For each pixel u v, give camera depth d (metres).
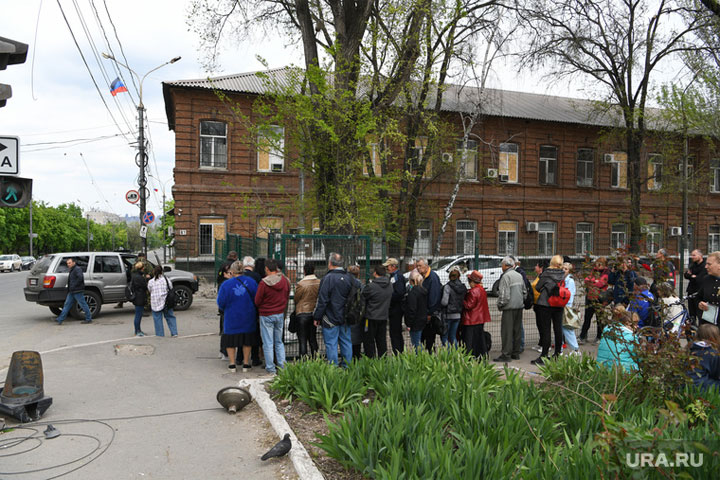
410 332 8.06
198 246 22.78
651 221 30.34
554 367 6.03
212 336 10.42
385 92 12.30
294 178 23.75
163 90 23.30
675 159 25.14
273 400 5.83
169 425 5.27
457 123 26.42
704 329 5.03
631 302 5.05
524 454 3.56
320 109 10.12
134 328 11.05
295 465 4.10
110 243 121.50
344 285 7.22
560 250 28.72
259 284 7.30
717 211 32.06
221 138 23.20
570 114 29.62
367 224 10.98
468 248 26.81
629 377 4.95
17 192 5.11
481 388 5.05
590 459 3.16
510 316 8.33
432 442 3.56
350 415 4.32
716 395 4.51
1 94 4.87
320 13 12.95
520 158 28.20
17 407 5.24
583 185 29.36
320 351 8.38
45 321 12.72
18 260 46.22
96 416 5.54
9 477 4.05
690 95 20.47
